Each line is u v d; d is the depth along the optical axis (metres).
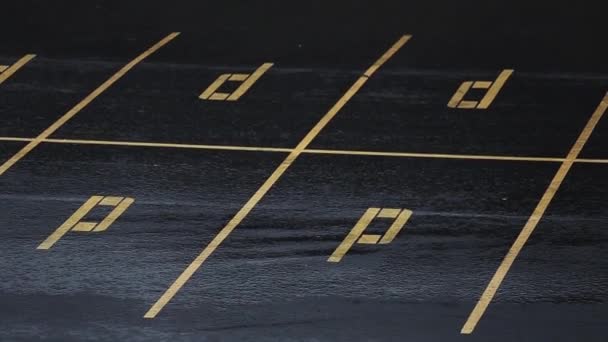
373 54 49.06
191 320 33.16
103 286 34.62
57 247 36.44
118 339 32.34
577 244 36.62
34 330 32.66
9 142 42.41
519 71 47.62
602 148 42.12
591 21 51.72
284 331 32.62
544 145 42.31
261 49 49.53
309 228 37.34
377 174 40.44
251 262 35.66
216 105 45.16
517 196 39.16
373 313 33.38
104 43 50.09
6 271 35.22
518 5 53.22
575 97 45.53
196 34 50.84
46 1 53.69
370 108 44.84
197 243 36.59
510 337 32.34
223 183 39.91
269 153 41.81
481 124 43.72
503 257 35.94
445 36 50.53
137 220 37.81
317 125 43.69
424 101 45.31
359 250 36.25
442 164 41.09
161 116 44.34
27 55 48.94
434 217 37.97
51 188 39.59
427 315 33.28
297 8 53.03
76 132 43.19
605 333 32.53
